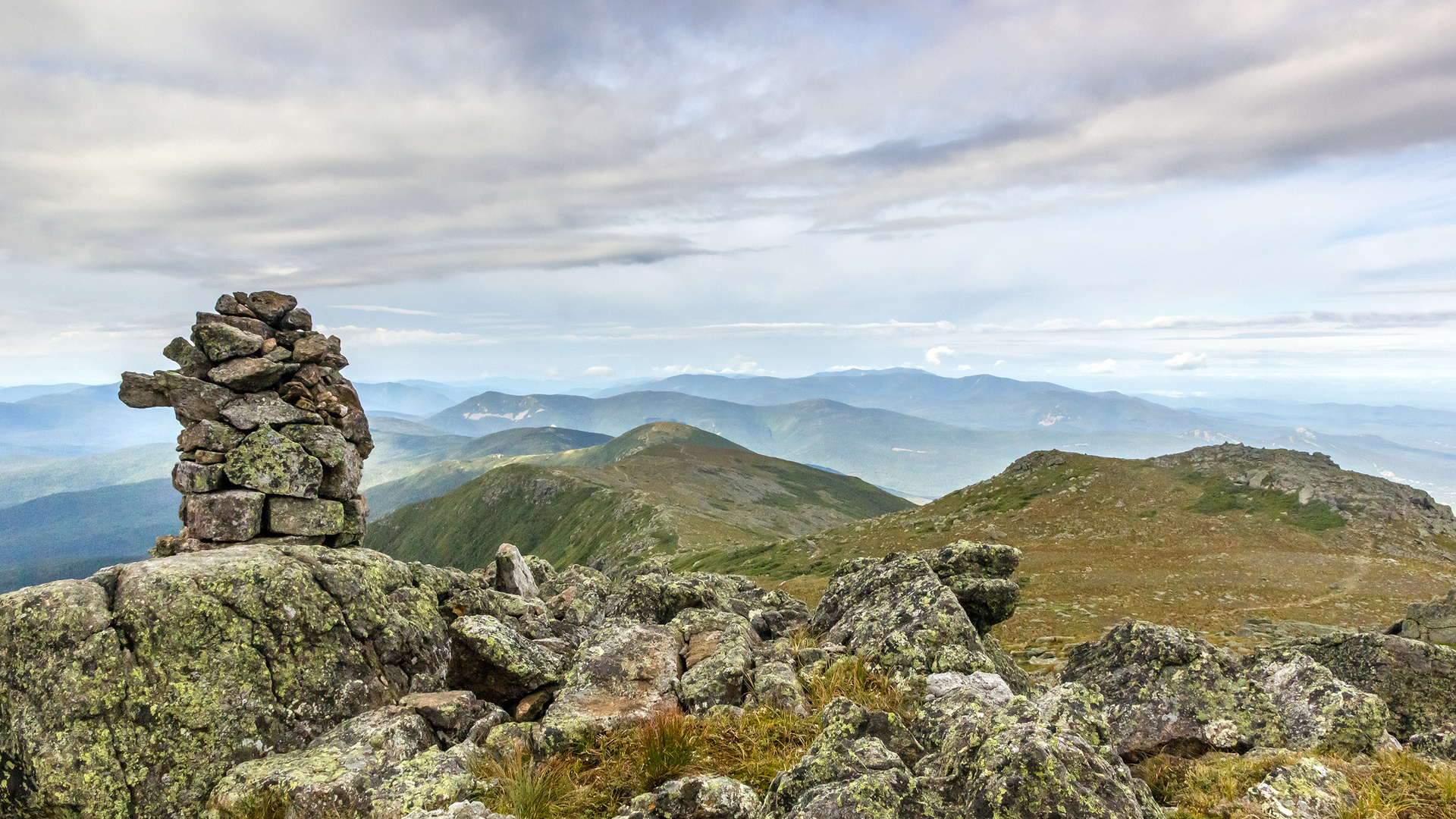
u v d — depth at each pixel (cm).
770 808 895
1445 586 6544
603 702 1394
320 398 1992
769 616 2127
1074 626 5766
